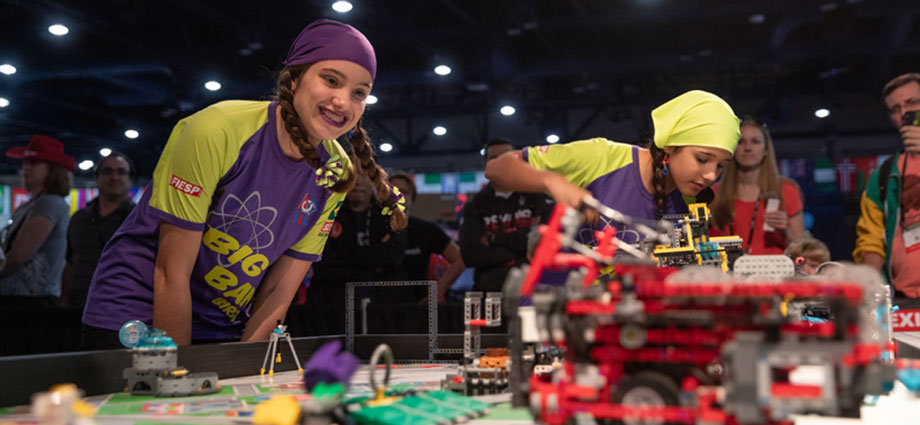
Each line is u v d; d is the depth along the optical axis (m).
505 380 1.94
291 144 2.63
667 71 13.45
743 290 1.21
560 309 1.34
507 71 13.27
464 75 13.28
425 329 4.62
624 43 13.88
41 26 11.91
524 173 2.61
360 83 2.52
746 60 12.50
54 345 4.84
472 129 17.27
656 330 1.30
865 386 1.16
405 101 15.92
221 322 2.86
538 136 16.86
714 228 5.21
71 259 6.25
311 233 2.89
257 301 2.94
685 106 2.51
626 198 2.74
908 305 3.87
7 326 4.47
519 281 1.55
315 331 4.59
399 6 11.86
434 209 15.13
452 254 6.33
